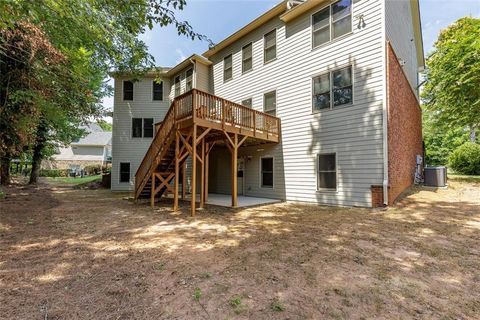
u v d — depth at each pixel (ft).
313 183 28.78
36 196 32.96
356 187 25.03
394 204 23.26
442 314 7.54
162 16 14.49
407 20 35.63
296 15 31.17
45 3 11.80
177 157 24.67
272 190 33.19
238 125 26.91
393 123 25.08
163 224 18.99
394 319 7.29
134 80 35.06
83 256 12.22
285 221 19.74
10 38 20.93
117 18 16.57
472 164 45.98
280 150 32.50
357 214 21.15
